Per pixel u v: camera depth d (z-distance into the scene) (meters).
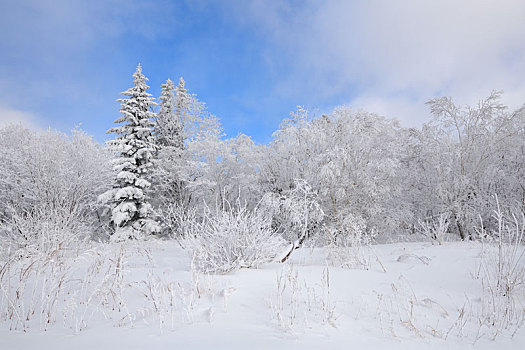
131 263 5.55
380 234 13.32
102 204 15.16
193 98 20.23
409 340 2.14
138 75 19.28
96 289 2.91
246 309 2.70
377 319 2.57
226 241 4.67
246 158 15.91
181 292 3.06
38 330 2.29
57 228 5.51
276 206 10.29
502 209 10.27
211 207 14.38
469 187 11.55
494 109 11.19
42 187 12.26
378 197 12.53
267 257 4.99
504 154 11.69
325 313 2.59
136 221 15.75
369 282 3.83
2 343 1.95
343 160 12.12
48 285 3.07
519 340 2.21
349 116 13.48
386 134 13.41
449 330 2.21
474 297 3.32
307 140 13.84
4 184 12.55
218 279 3.74
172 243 11.42
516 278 3.28
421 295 3.33
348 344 2.01
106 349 1.83
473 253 5.66
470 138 11.66
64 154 14.45
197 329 2.21
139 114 18.33
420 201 13.84
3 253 4.37
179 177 16.77
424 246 7.76
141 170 17.47
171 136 19.47
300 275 4.02
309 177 12.90
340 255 5.27
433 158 12.27
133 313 2.66
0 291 3.35
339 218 11.48
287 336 2.10
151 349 1.83
